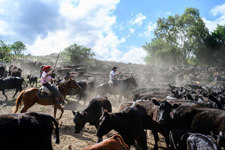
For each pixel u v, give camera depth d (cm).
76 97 1540
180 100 752
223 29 5703
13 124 390
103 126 546
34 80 1830
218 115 541
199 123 573
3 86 1337
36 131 411
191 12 5306
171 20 5547
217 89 1548
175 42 5722
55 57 5216
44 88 823
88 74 2322
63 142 695
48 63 3547
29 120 411
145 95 1061
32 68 2916
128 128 570
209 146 430
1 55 3672
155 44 6575
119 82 1340
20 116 412
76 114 711
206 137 451
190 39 5453
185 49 5731
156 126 668
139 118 598
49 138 441
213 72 3528
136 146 708
